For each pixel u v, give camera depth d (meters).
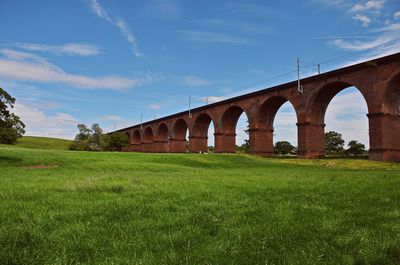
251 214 6.98
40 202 8.62
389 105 38.78
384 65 38.19
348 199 9.24
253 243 4.87
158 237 5.12
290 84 50.91
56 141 137.00
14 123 32.00
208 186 12.77
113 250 4.54
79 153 41.66
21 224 5.93
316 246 4.70
